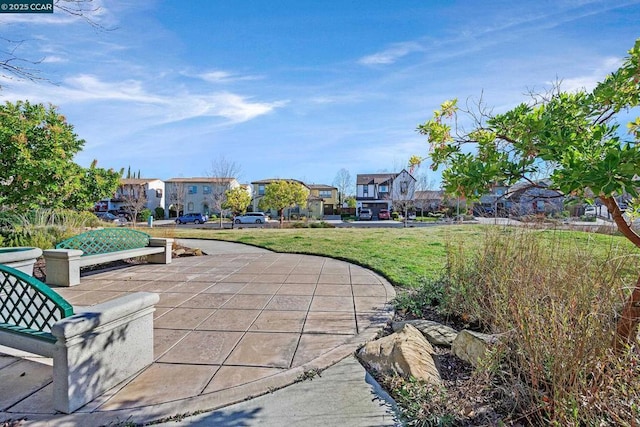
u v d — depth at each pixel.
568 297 2.42
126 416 2.07
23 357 2.89
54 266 5.43
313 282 5.63
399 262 7.00
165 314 4.00
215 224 31.22
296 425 1.99
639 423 1.53
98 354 2.29
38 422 2.01
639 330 1.99
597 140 1.91
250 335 3.37
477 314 3.38
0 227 8.30
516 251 3.64
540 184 2.17
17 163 7.50
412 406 2.11
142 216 34.16
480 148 2.23
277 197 26.52
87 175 10.65
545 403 1.82
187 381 2.48
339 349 3.02
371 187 43.72
